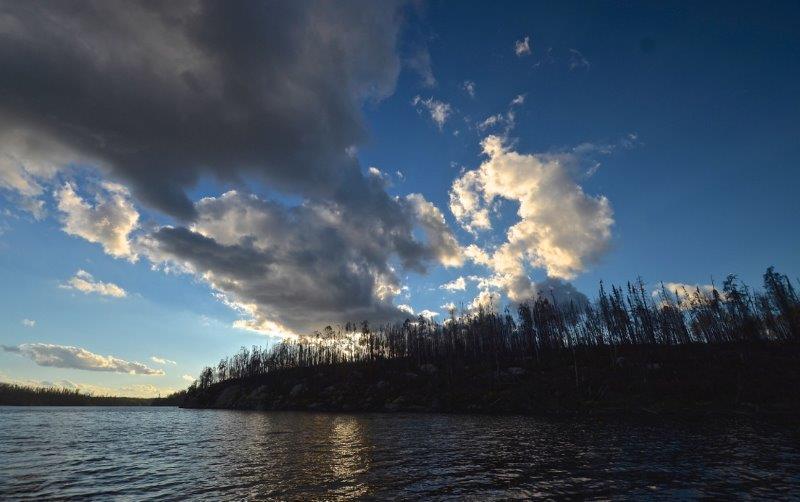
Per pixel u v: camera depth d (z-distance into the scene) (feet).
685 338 385.09
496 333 491.31
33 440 169.07
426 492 70.54
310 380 523.70
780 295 347.97
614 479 76.48
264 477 86.33
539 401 295.69
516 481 77.05
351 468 94.22
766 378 255.91
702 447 111.45
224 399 597.93
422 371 449.89
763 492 65.21
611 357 355.77
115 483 84.89
